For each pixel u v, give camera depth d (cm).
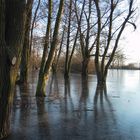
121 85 2683
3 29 735
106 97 1711
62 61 5931
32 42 3203
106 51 2858
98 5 2803
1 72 745
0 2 720
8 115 799
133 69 10838
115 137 822
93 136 830
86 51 3888
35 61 5416
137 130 901
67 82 2892
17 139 788
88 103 1452
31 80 2959
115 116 1115
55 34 1596
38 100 1517
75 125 957
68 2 2928
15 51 770
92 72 4978
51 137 813
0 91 754
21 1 780
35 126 935
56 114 1142
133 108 1307
